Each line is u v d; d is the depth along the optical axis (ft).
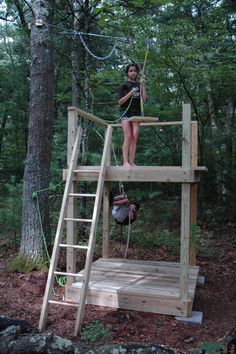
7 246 24.17
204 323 15.11
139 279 17.99
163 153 35.17
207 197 36.68
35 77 19.95
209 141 36.09
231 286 19.77
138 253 25.23
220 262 24.02
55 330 13.93
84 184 25.71
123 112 18.07
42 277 18.86
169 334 13.91
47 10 19.95
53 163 33.88
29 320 14.75
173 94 32.99
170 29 28.66
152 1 23.48
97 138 34.81
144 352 10.62
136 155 35.17
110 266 20.39
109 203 22.02
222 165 36.24
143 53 28.07
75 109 16.56
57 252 15.15
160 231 29.48
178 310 15.30
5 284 18.34
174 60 29.40
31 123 20.13
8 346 10.95
